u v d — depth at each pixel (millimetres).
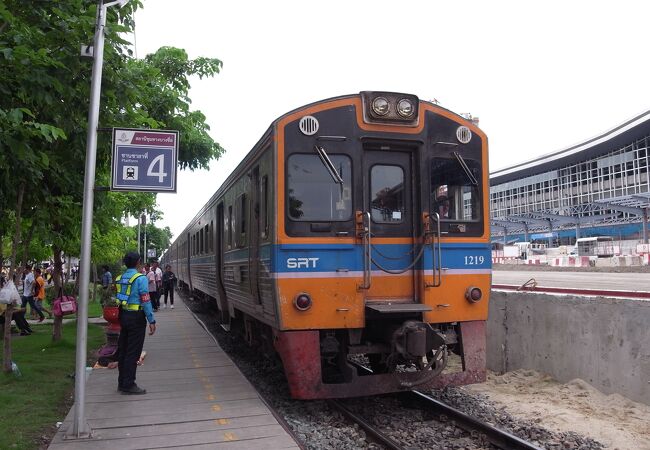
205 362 9055
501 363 9227
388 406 6914
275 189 6086
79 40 6027
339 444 5438
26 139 5469
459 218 6719
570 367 7859
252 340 8867
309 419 6352
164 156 5660
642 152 45750
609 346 7242
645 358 6738
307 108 6301
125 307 6977
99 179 10453
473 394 7691
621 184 48188
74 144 7441
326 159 6242
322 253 6137
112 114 7328
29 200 8266
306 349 6047
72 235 10750
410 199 6641
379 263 6426
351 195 6328
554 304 8180
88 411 6141
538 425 6172
